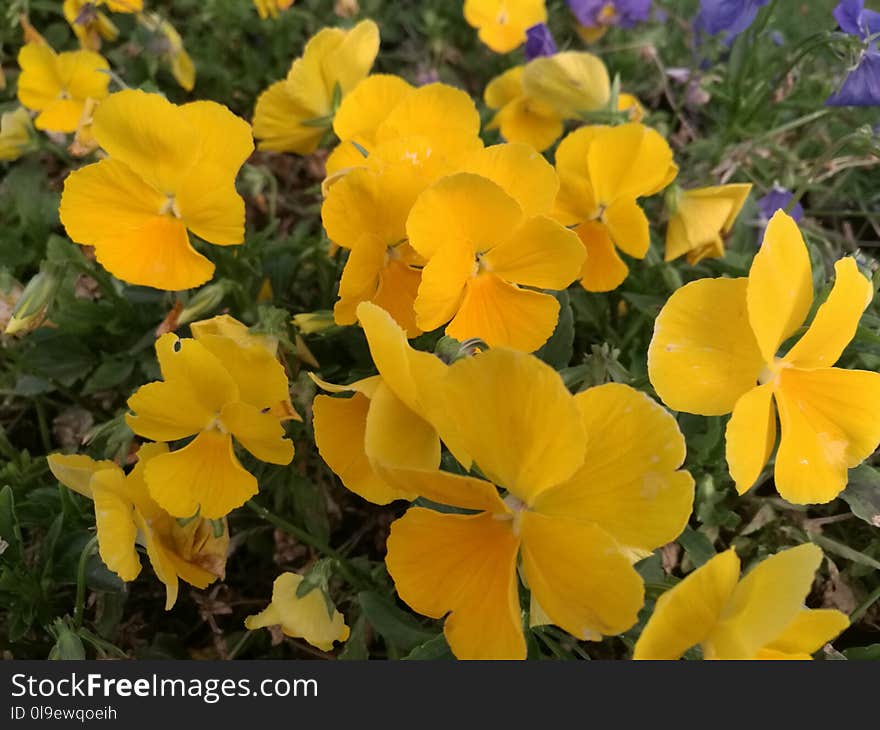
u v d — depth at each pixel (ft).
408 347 0.48
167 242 0.69
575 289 0.91
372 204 0.59
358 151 0.70
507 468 0.48
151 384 0.60
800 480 0.55
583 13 1.30
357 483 0.57
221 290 0.80
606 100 0.90
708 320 0.52
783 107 1.13
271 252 0.92
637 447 0.46
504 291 0.61
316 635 0.63
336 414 0.58
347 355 0.86
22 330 0.80
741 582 0.46
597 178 0.71
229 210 0.67
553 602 0.46
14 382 0.97
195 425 0.63
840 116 1.18
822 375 0.55
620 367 0.65
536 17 1.21
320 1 1.40
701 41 1.29
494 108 1.03
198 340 0.60
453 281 0.58
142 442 0.82
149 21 1.22
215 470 0.63
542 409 0.45
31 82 1.01
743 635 0.44
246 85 1.31
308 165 1.20
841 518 0.80
